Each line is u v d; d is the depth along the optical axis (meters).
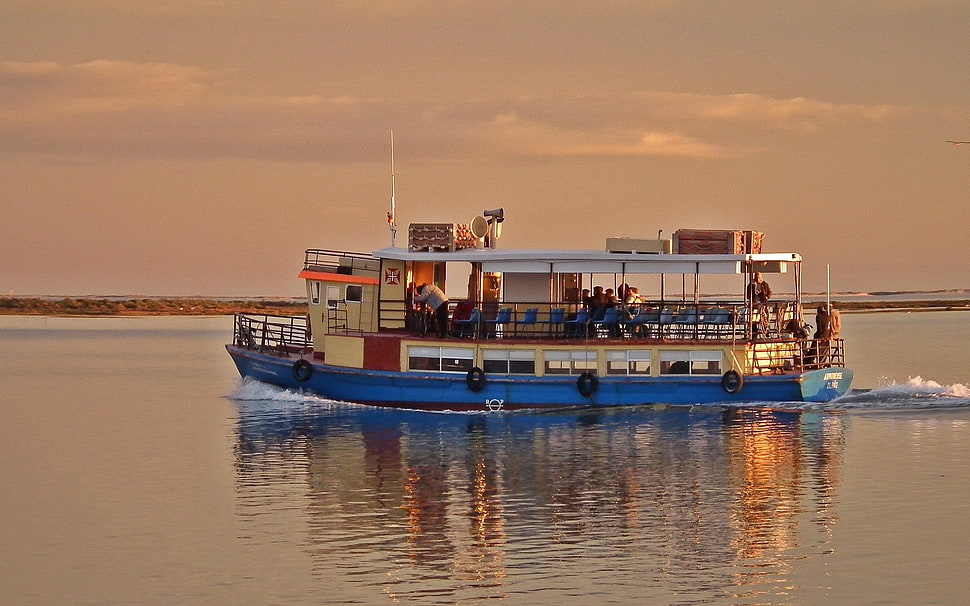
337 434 95.19
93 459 87.69
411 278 107.19
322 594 54.88
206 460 86.12
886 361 177.50
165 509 70.62
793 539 62.91
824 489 74.00
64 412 116.25
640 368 100.25
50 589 56.03
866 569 57.66
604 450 87.19
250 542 63.12
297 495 73.81
